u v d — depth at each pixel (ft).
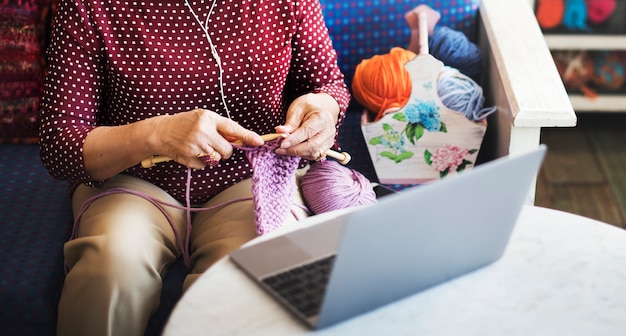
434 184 2.96
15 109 5.83
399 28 6.12
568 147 8.92
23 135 5.94
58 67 4.49
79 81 4.50
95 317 4.16
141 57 4.51
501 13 5.95
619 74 8.86
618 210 7.86
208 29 4.57
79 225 4.66
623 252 3.56
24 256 4.81
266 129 4.94
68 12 4.44
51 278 4.66
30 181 5.60
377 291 3.14
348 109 6.36
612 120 9.37
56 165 4.46
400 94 5.55
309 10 4.82
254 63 4.66
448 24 6.18
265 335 3.06
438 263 3.27
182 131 4.12
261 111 4.85
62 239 4.99
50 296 4.62
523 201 3.36
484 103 6.13
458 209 3.11
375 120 5.69
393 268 3.10
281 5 4.69
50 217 5.21
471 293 3.32
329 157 5.64
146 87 4.54
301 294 3.25
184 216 4.86
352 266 2.94
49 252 4.85
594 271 3.44
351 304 3.09
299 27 4.81
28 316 4.59
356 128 6.16
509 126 5.06
